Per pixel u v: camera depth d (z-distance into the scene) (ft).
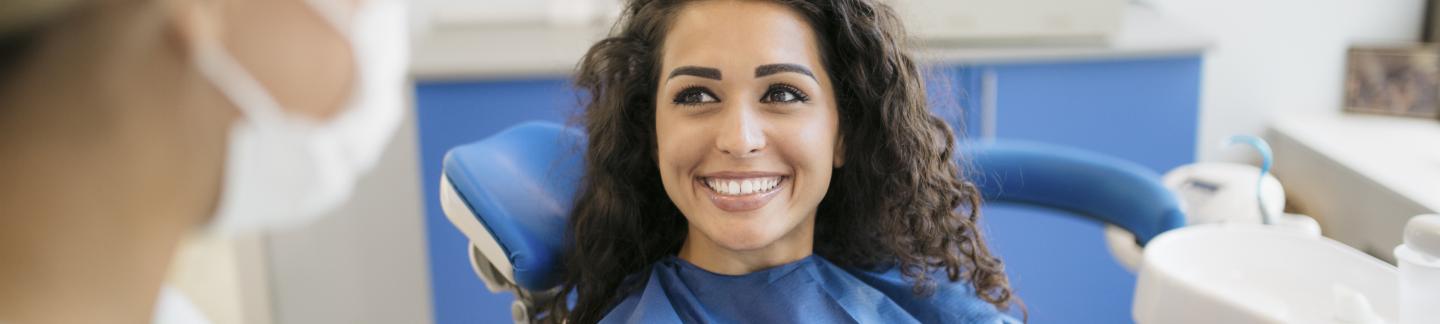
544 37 6.42
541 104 5.69
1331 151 5.42
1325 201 5.43
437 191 5.83
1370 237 4.79
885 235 3.34
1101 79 5.95
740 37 2.82
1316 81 6.79
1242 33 6.70
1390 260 4.55
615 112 3.18
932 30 5.74
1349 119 6.40
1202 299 2.55
